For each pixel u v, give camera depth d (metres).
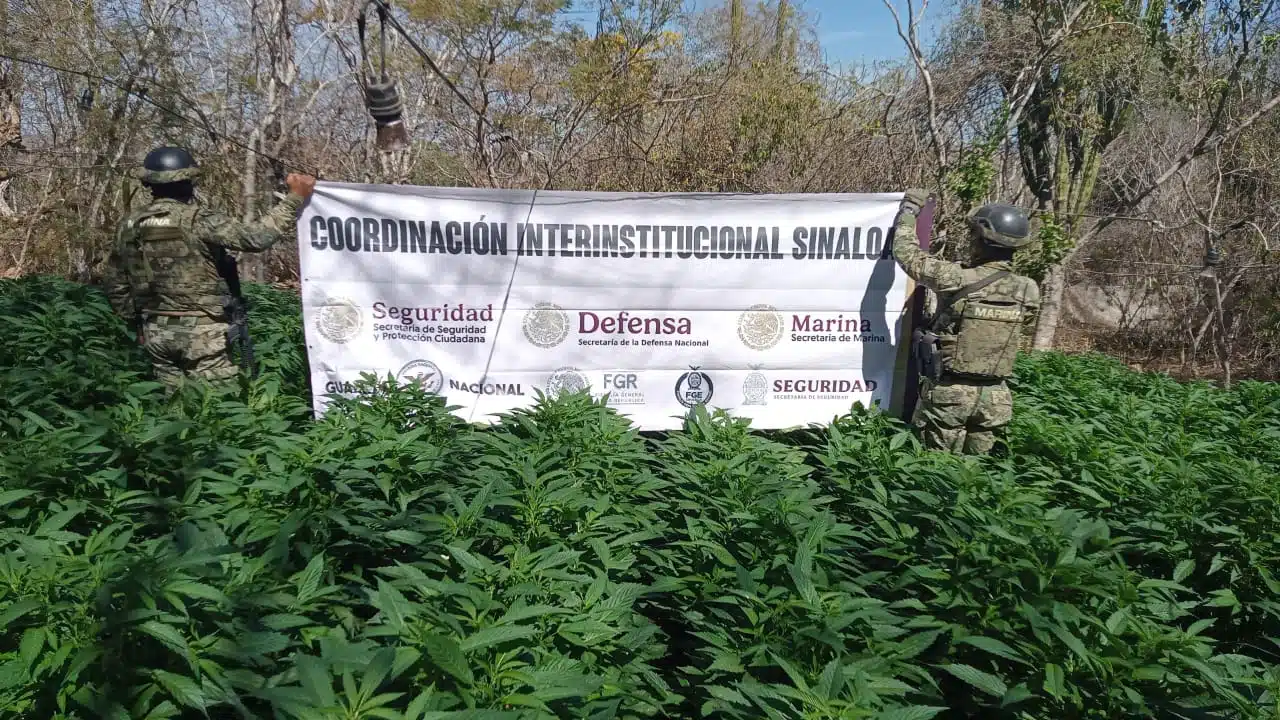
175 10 14.04
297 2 13.26
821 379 6.11
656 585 3.39
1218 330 15.49
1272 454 6.18
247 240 5.38
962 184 10.61
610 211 5.73
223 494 3.73
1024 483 5.12
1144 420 6.57
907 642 3.11
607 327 5.87
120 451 4.01
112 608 2.50
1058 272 13.33
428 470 4.13
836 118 12.94
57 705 2.52
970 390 5.57
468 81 14.81
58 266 13.34
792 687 2.76
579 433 4.87
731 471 4.39
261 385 5.37
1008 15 11.36
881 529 4.20
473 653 2.57
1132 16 11.19
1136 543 4.34
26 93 14.53
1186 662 2.96
